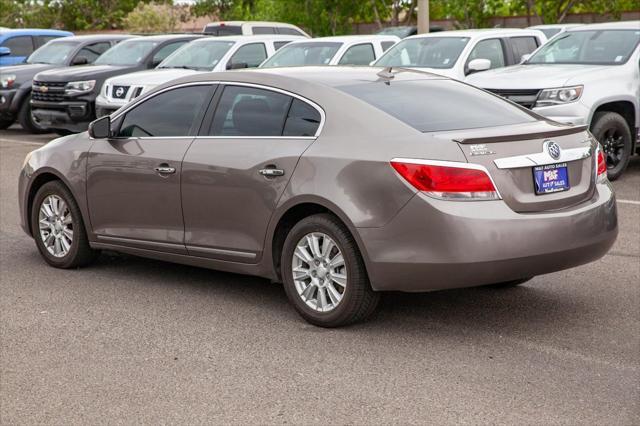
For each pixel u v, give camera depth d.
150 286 7.73
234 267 7.01
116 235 7.79
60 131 21.14
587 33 13.91
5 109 21.11
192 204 7.15
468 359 5.82
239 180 6.80
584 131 6.73
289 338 6.30
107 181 7.74
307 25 40.41
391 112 6.45
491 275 5.96
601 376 5.50
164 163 7.30
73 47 21.86
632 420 4.85
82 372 5.73
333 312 6.40
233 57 17.80
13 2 57.62
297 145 6.59
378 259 6.08
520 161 6.09
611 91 12.53
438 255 5.91
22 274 8.19
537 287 7.54
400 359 5.85
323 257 6.41
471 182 5.91
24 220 8.57
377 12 41.25
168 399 5.26
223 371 5.70
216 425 4.89
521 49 15.84
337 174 6.27
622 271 8.02
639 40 13.29
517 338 6.23
